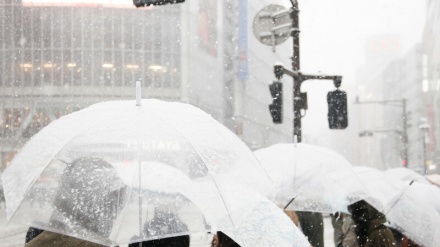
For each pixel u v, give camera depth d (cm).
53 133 430
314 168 687
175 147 425
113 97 6706
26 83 6600
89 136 418
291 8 1370
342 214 916
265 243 416
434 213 707
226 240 435
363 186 692
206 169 421
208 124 462
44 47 6644
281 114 1326
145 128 429
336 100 1416
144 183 401
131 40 6744
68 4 6631
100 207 385
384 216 698
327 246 1834
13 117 6562
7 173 411
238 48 8050
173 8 6819
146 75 6775
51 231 381
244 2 8006
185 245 466
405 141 5872
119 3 6694
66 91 6638
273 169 696
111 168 401
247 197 417
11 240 2022
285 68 1345
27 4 6581
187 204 404
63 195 387
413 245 781
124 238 385
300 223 804
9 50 6588
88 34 6681
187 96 6838
